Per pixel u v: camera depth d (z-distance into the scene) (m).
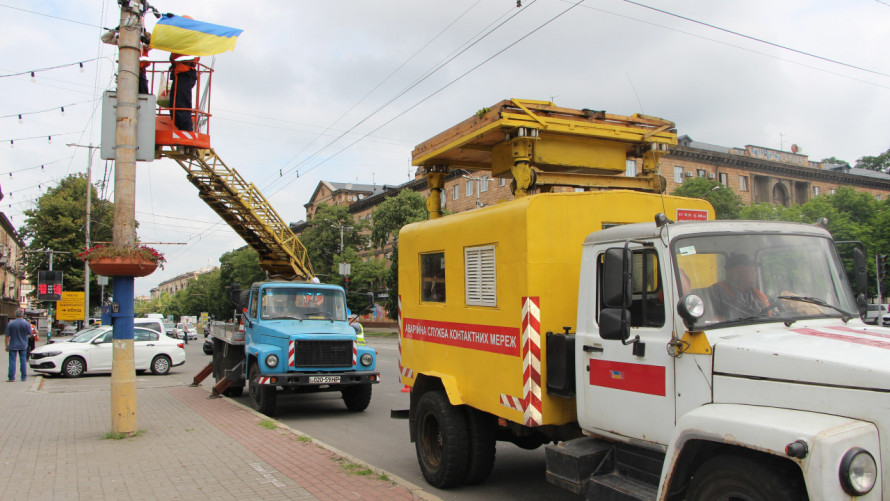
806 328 4.02
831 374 3.28
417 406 6.88
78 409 11.43
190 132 11.98
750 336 3.83
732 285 4.21
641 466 4.32
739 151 51.22
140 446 7.98
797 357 3.43
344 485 6.13
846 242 5.01
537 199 5.17
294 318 12.15
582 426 4.82
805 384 3.37
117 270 8.50
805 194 53.16
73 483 6.26
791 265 4.43
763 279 4.31
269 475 6.52
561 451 4.61
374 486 6.09
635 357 4.33
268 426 9.30
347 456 7.33
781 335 3.82
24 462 7.14
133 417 8.68
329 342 11.16
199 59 11.89
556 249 5.20
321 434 9.53
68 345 18.27
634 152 6.85
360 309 46.09
